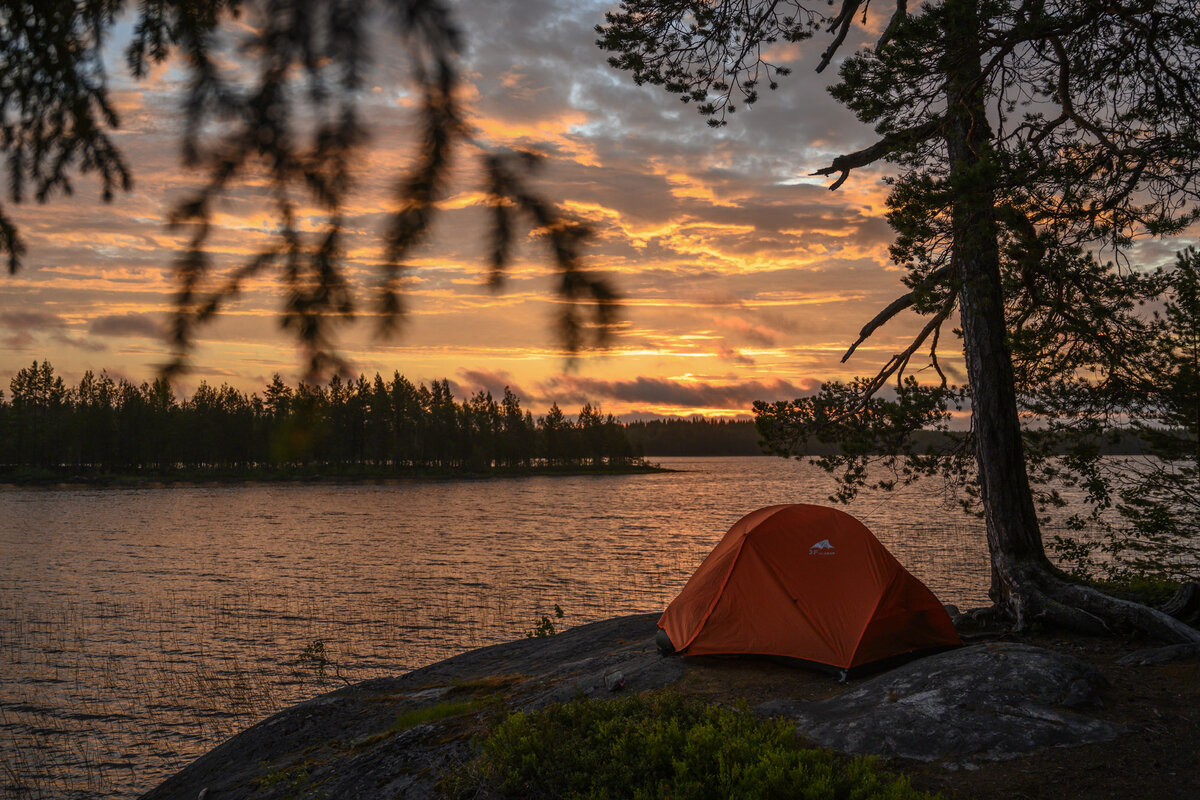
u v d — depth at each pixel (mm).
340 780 7977
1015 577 10672
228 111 1275
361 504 80188
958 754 6750
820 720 7602
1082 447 12516
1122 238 8422
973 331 11188
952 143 10305
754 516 10992
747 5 10031
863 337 12992
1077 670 8078
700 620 9930
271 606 26609
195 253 1259
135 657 19984
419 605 26688
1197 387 11422
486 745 7301
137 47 1826
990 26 8227
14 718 15594
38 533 51156
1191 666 8562
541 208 1193
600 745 6957
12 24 1907
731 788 5953
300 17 1246
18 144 2062
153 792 9992
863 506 67625
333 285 1207
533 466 171500
